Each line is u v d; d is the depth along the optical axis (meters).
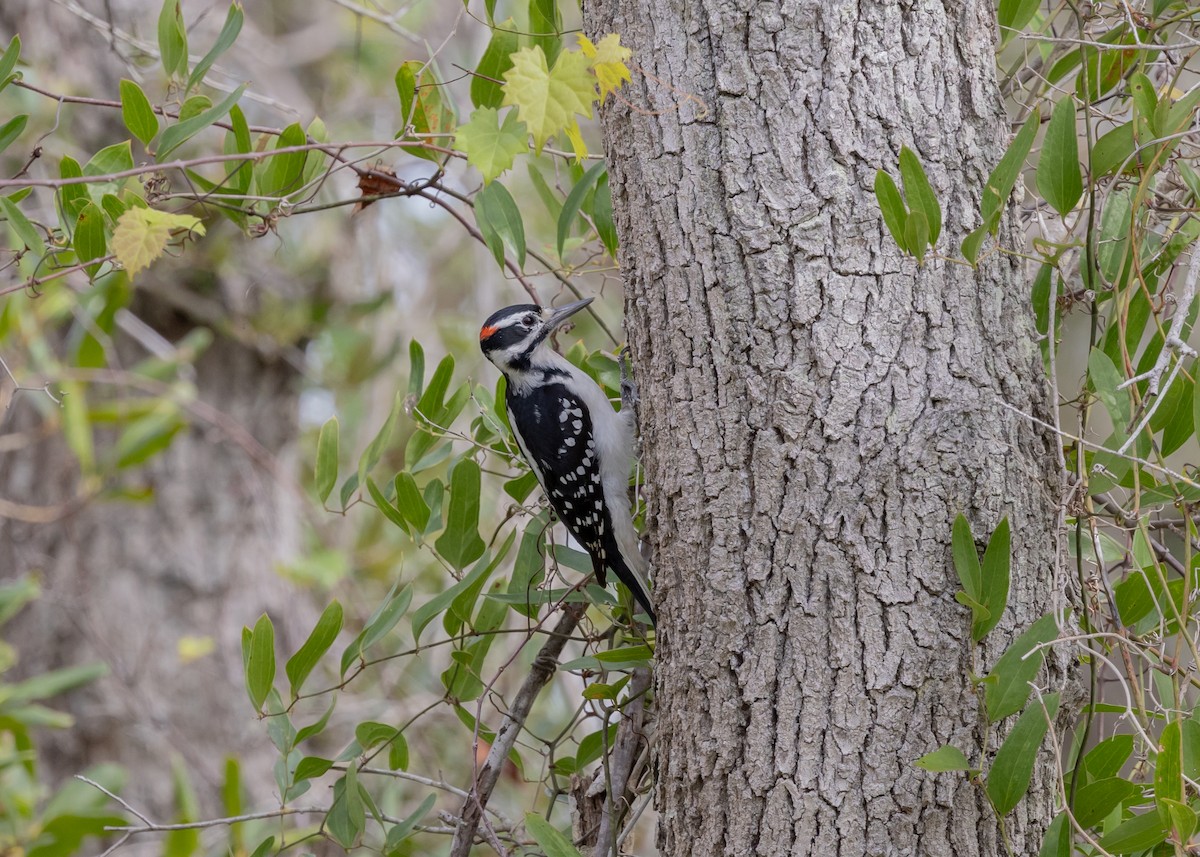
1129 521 6.62
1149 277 6.88
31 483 15.52
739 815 5.98
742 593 6.04
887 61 5.96
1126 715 5.73
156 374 13.43
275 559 16.42
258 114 15.44
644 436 6.67
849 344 5.89
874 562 5.79
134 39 12.53
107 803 11.57
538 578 8.28
